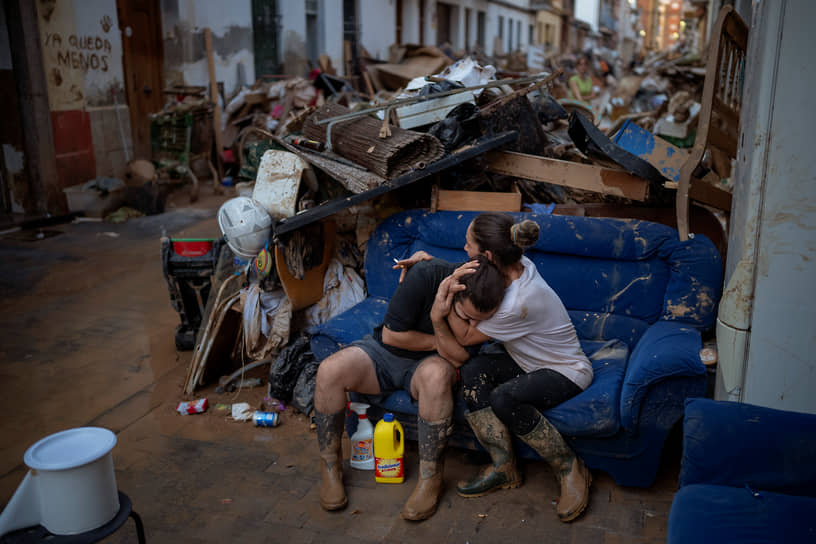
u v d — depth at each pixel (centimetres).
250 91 1142
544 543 254
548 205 386
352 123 388
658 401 267
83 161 889
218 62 1198
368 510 278
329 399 281
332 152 391
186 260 417
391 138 357
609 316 326
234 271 395
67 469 171
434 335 291
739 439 206
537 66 2405
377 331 307
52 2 815
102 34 916
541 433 270
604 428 265
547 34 3384
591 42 4300
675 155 353
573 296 331
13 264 651
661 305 319
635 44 5878
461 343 280
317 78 1102
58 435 184
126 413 365
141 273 625
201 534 264
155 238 751
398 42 1986
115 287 585
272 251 356
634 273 321
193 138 1001
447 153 363
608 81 2758
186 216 871
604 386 277
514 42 2900
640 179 349
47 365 428
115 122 955
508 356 287
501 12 2694
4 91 796
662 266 318
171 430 346
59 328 491
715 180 383
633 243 320
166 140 974
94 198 837
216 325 381
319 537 261
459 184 381
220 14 1189
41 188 819
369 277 383
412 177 341
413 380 281
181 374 414
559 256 335
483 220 269
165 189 919
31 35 784
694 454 209
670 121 746
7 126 806
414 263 295
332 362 284
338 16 1609
